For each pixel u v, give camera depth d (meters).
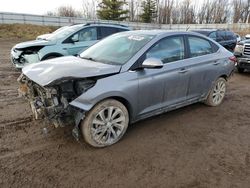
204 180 3.02
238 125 4.63
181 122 4.65
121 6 50.81
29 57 7.63
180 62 4.46
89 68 3.57
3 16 30.97
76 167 3.19
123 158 3.41
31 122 4.42
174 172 3.15
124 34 4.74
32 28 30.73
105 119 3.59
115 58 4.01
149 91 3.98
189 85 4.71
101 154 3.49
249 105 5.79
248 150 3.75
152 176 3.06
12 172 3.06
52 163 3.26
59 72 3.45
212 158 3.49
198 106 5.56
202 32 12.45
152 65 3.70
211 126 4.54
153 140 3.93
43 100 3.46
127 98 3.70
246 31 47.00
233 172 3.19
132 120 3.98
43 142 3.76
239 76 9.21
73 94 3.39
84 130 3.47
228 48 13.07
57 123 3.36
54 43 7.86
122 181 2.96
